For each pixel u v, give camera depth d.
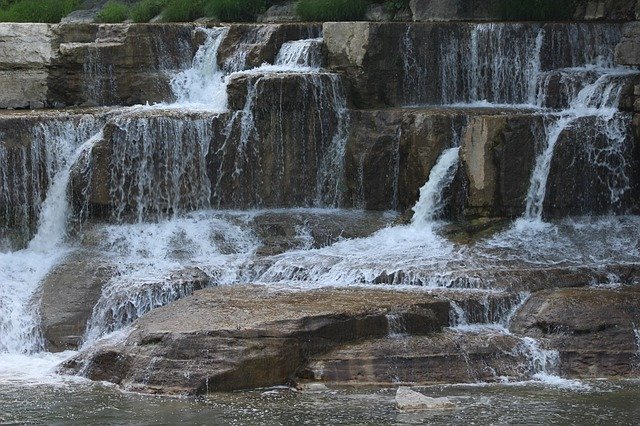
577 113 28.48
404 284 24.34
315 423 18.53
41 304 24.67
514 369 21.52
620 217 27.72
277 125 29.23
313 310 21.70
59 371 22.00
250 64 31.89
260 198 29.23
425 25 31.03
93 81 32.44
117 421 18.73
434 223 27.56
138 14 39.50
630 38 29.44
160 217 28.38
